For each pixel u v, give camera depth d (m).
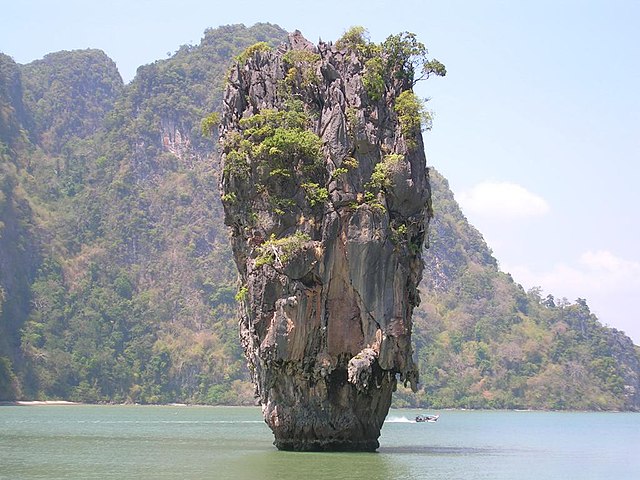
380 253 60.16
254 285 59.53
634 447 91.88
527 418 185.00
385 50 64.81
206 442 79.88
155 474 51.44
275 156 60.91
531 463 65.12
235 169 61.78
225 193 62.75
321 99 63.22
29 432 97.62
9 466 57.00
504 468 59.44
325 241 60.03
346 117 61.44
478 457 67.75
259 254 60.69
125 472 52.78
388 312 60.19
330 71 63.31
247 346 64.38
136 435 92.56
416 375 62.78
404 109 62.59
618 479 56.31
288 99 63.41
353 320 60.56
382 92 63.03
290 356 59.53
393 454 64.94
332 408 61.19
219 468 53.97
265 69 64.44
